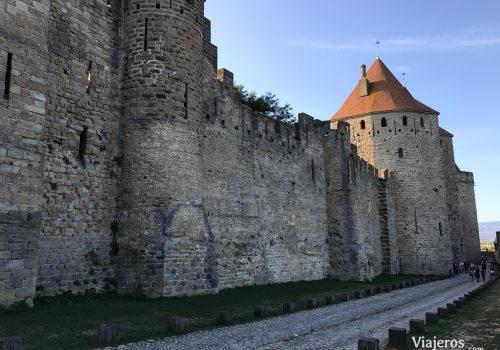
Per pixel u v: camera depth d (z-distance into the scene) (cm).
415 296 2495
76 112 1784
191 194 1947
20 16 1473
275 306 1812
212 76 2514
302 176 3334
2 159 1371
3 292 1327
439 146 5222
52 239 1638
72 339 1058
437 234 5000
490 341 1169
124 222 1853
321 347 1079
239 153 2678
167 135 1917
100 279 1777
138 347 1017
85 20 1862
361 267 3544
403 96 5319
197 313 1507
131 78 1958
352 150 3878
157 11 1997
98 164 1842
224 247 2461
